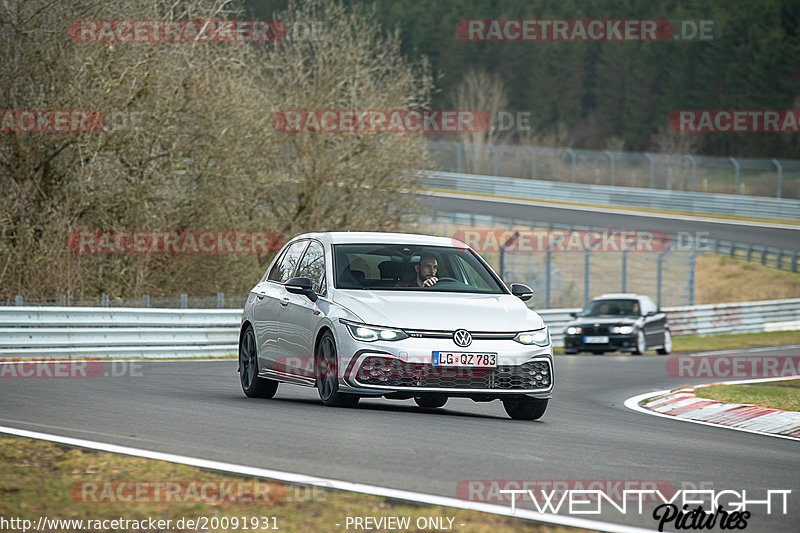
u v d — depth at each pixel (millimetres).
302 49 113438
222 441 27547
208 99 97062
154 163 94500
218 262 102375
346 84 114875
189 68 95062
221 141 97375
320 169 111750
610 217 193625
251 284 105062
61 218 87188
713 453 29906
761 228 191000
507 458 26312
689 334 121250
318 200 114875
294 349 37938
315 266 38938
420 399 41156
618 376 66938
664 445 31078
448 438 29250
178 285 100562
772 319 133750
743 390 51188
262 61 112875
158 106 93750
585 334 93938
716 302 154375
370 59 115250
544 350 35250
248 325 42531
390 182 114250
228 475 22906
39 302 82312
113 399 37250
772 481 25203
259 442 27484
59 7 87688
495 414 39062
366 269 37844
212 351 74375
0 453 24828
